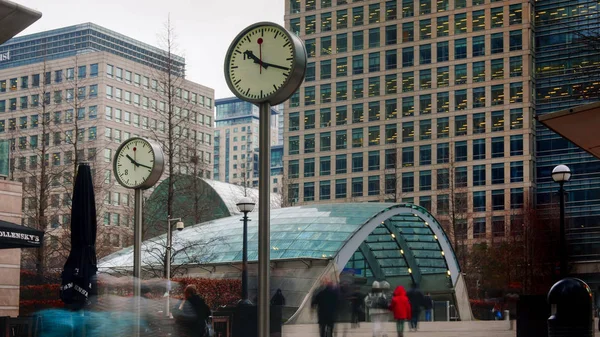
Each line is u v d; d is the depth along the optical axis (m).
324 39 128.25
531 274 82.25
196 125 151.50
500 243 91.62
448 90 121.19
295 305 47.53
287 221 53.66
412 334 33.81
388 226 55.81
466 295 59.09
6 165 30.05
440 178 119.44
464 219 93.25
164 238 56.88
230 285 43.41
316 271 48.38
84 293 18.94
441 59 122.06
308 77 128.62
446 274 58.53
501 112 118.81
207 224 59.28
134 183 19.58
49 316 21.30
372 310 34.38
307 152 127.38
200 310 19.86
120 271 54.12
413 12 124.00
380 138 123.50
